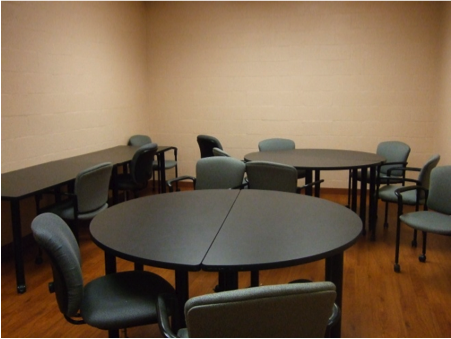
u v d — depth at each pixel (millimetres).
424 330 2363
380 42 5289
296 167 3562
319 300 1099
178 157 6203
